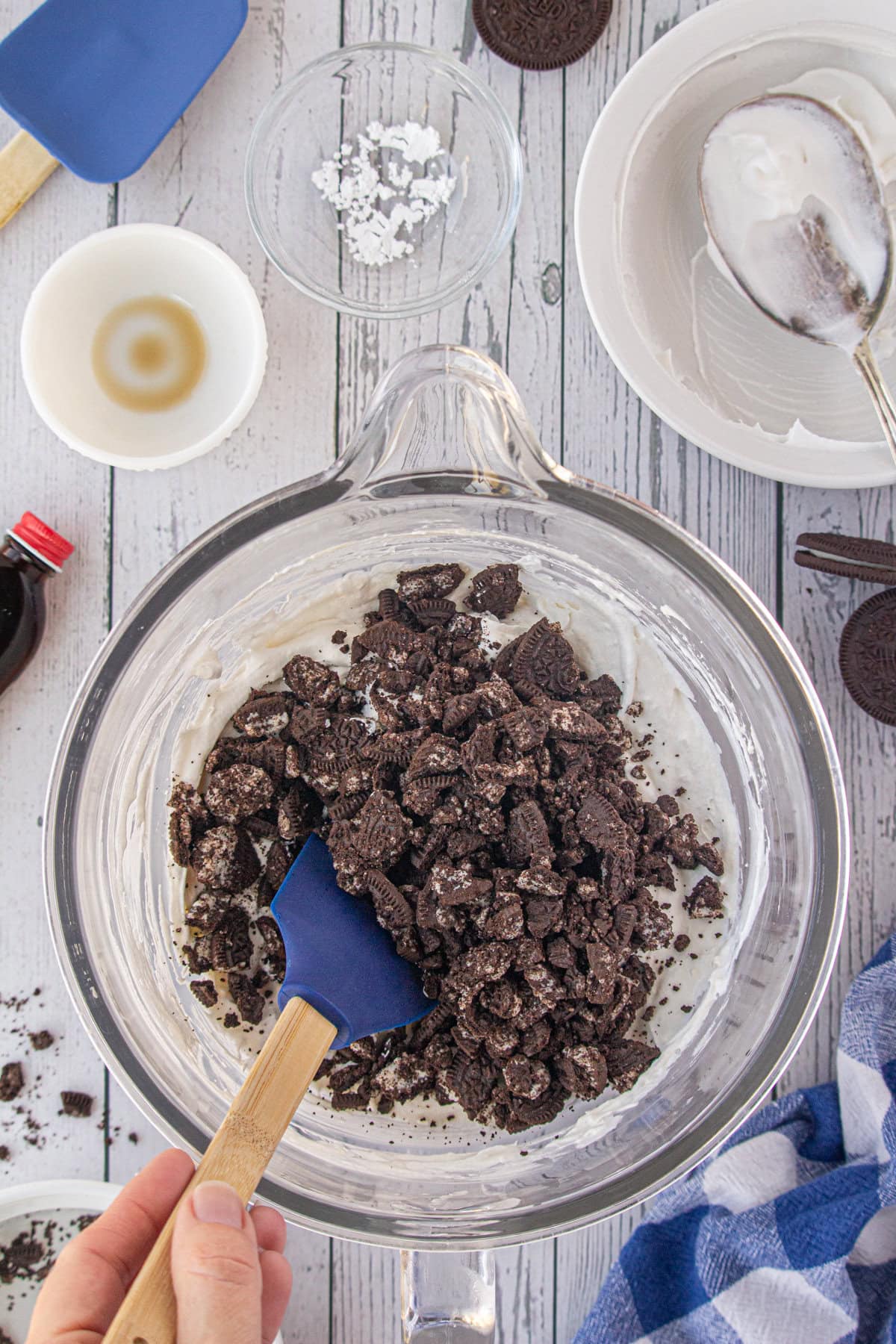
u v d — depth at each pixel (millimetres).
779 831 476
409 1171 474
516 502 462
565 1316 532
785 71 500
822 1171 517
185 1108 453
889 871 529
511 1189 465
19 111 507
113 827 474
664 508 530
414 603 484
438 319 528
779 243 508
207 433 524
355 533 481
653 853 478
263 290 528
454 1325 439
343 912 457
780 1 479
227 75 525
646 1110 471
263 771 470
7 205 518
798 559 504
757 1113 522
